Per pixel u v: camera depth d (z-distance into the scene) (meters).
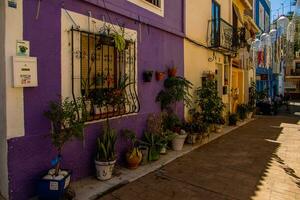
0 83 4.15
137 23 6.94
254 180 5.93
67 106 4.67
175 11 8.88
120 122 6.41
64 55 4.98
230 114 13.87
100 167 5.41
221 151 8.28
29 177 4.43
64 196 4.43
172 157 7.29
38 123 4.53
